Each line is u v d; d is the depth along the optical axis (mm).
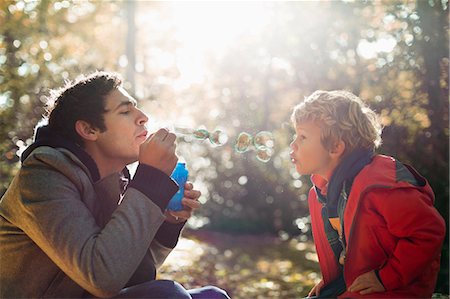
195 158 12312
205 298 2230
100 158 2197
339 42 8125
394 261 2117
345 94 2461
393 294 2127
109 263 1864
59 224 1915
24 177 2016
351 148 2348
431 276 2197
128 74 9992
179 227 2404
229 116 12977
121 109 2164
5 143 6691
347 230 2236
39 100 7129
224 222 12336
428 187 2221
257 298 5543
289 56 9867
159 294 2004
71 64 8297
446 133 6480
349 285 2219
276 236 12039
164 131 2105
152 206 1989
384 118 6844
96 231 1945
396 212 2111
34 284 2025
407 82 6977
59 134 2172
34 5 8047
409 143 6656
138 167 2051
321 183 2492
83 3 10070
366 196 2186
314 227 2518
